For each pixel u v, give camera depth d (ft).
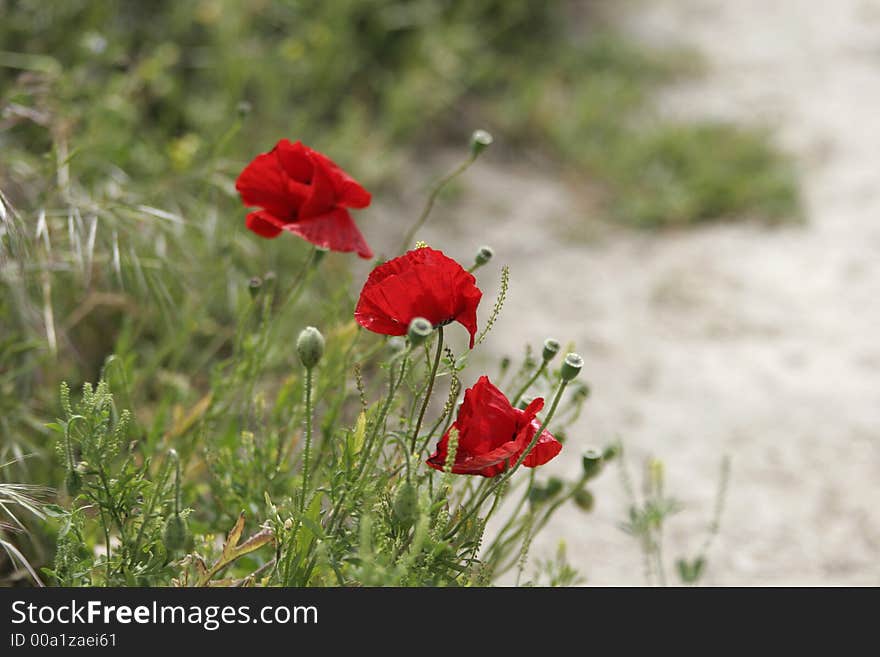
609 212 20.85
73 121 11.91
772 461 13.92
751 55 27.94
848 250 19.34
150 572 10.51
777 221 20.47
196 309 11.64
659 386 15.53
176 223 11.57
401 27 23.06
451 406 10.50
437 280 10.42
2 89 13.33
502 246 19.27
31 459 11.28
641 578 11.82
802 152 23.03
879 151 22.91
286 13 20.94
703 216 20.83
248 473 10.93
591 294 18.01
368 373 11.57
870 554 12.23
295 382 11.09
